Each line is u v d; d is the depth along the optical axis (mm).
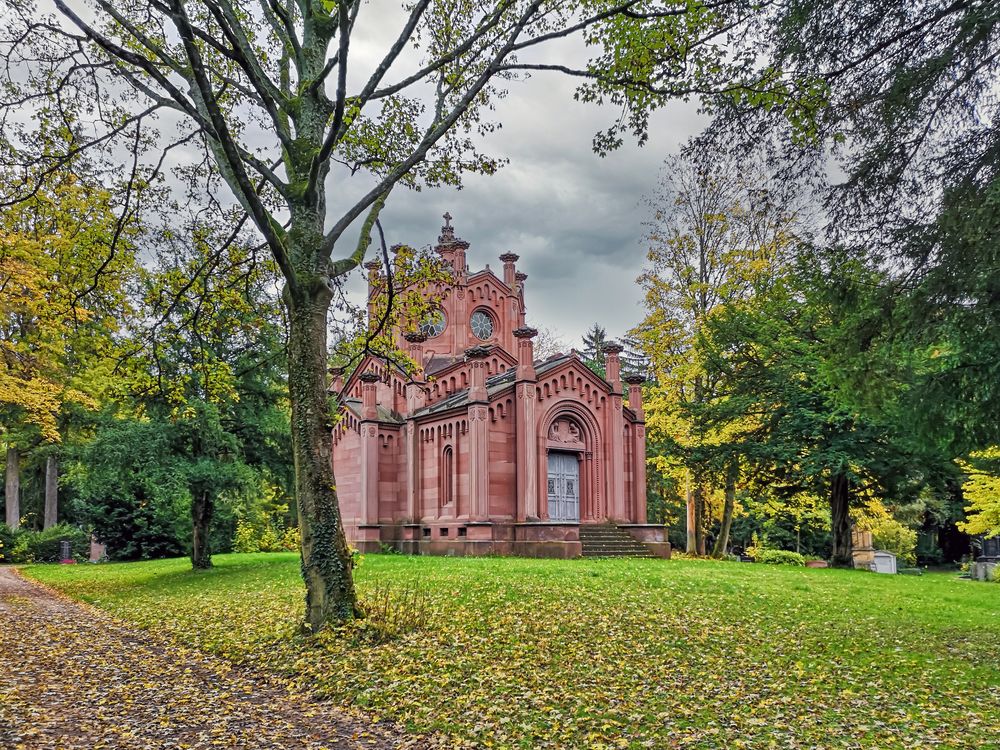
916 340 12414
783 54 11719
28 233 17359
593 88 14516
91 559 45969
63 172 14570
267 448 28688
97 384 24250
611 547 31594
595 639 12500
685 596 17172
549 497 33062
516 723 8625
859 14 11289
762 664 11094
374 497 34688
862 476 31203
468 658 11297
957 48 10680
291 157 13930
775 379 30281
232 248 17594
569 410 33562
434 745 8078
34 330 20875
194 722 8836
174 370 22859
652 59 13070
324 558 12992
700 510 39750
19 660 12602
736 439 33531
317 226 13844
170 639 14555
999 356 11070
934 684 10062
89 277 16500
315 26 14547
